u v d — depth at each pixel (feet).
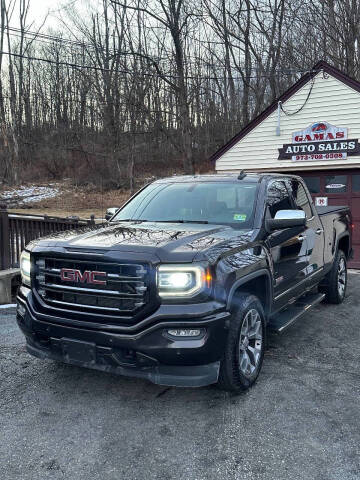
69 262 10.98
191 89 72.38
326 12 59.67
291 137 37.68
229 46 76.74
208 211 14.48
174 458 9.27
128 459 9.23
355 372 13.84
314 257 18.29
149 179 119.75
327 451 9.55
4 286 21.66
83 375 13.35
